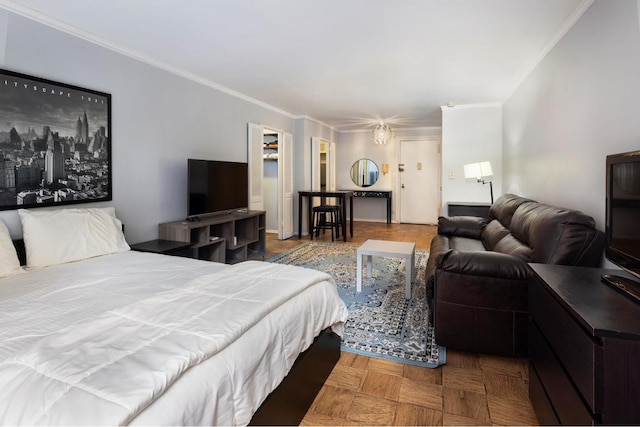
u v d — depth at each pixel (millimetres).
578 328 1070
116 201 3006
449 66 3449
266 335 1288
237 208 4359
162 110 3453
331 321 1858
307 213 6516
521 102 3840
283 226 5906
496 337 1972
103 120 2846
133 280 1849
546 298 1369
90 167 2758
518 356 1956
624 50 1751
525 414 1575
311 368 1670
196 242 3551
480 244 3279
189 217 3557
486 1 2180
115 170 2984
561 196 2623
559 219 1896
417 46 2932
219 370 1043
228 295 1484
